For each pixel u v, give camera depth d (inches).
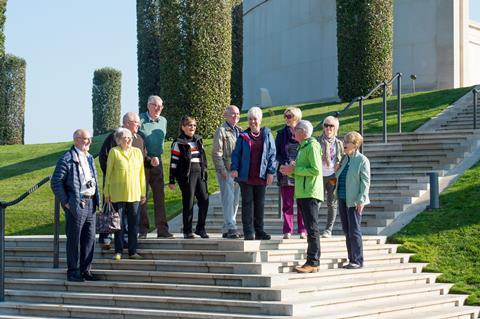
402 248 540.7
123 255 484.4
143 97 1280.8
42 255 518.6
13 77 1348.4
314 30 1279.5
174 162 494.3
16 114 1353.3
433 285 485.7
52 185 461.7
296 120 510.3
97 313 436.1
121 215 477.4
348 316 400.8
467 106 870.4
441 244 540.7
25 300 470.9
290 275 430.0
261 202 477.7
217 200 689.6
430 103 918.4
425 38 1162.6
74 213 460.8
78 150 469.4
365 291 449.4
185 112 924.0
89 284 462.9
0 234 474.6
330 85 1243.8
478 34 1251.8
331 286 433.1
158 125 517.0
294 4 1325.0
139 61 1289.4
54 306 449.7
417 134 736.3
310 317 389.4
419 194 621.0
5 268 503.8
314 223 444.8
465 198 597.3
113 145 490.6
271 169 474.3
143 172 483.8
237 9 1227.9
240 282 426.0
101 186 771.4
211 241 463.5
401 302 446.0
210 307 414.9
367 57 1037.2
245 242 453.1
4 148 1099.9
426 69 1160.2
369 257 500.1
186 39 922.7
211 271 445.4
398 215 594.9
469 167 660.7
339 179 482.3
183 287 433.1
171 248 479.2
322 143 534.9
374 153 714.8
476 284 492.1
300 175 446.6
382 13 1040.8
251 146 470.9
